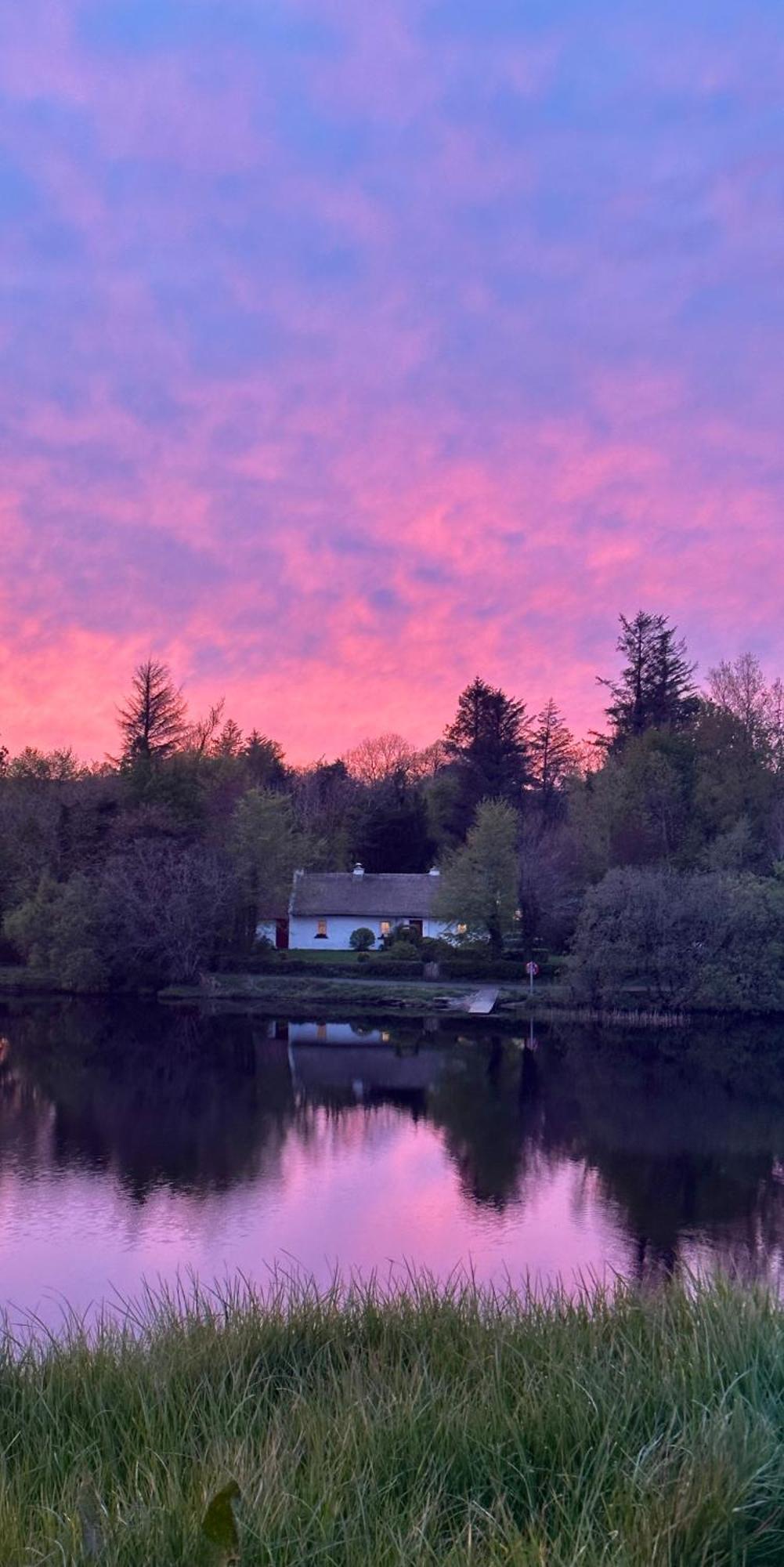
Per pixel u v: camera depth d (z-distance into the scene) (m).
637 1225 19.70
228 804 69.62
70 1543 3.57
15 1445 5.20
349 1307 7.52
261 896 62.66
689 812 62.75
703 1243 18.59
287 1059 38.50
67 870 61.56
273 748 94.62
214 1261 17.39
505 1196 21.66
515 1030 45.81
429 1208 20.73
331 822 80.94
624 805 61.62
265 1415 5.29
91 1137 26.67
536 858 60.59
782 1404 4.76
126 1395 5.65
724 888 49.25
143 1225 19.50
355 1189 22.11
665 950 47.84
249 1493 3.91
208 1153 25.05
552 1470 4.29
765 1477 4.04
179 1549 3.55
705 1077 35.56
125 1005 52.81
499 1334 6.29
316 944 66.56
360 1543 3.71
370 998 53.19
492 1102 31.23
